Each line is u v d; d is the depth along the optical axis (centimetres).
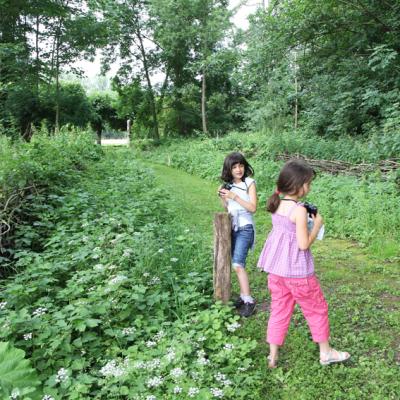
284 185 290
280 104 1636
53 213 579
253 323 362
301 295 289
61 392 261
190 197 948
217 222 371
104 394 265
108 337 322
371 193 705
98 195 699
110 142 3822
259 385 280
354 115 1234
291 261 288
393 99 1061
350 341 329
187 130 2925
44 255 442
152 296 363
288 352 321
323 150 1102
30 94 2142
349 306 387
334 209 704
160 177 1313
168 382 270
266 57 1473
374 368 293
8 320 291
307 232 283
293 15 1270
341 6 1240
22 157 619
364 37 1226
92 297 332
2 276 454
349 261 520
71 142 1116
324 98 1341
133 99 2964
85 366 285
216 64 2542
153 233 505
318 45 1413
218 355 294
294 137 1332
